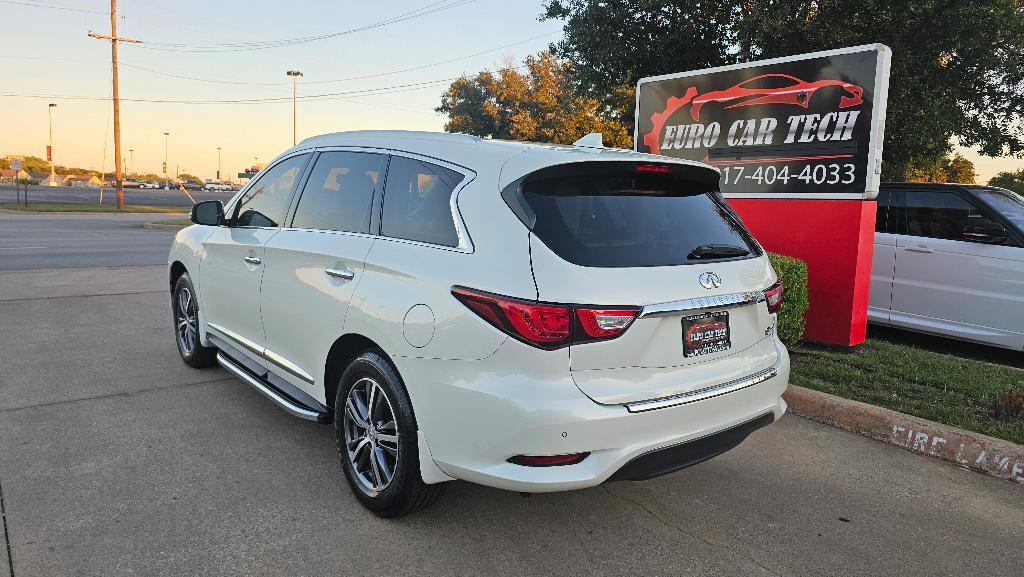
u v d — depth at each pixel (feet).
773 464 13.70
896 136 42.04
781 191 22.54
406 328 9.77
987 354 22.84
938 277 22.61
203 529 10.32
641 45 44.24
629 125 70.74
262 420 14.97
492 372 8.86
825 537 10.85
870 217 21.16
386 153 12.01
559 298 8.63
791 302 19.22
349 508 11.18
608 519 11.18
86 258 45.16
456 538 10.37
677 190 11.09
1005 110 43.47
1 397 15.98
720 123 24.27
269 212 14.37
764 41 39.99
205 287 16.53
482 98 122.52
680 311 9.37
